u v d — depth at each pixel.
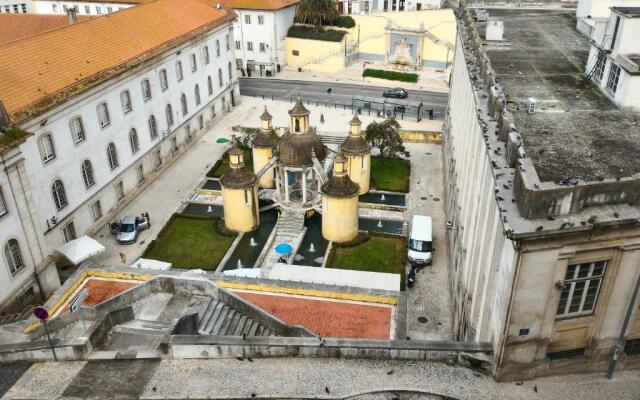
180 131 61.50
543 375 20.72
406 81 85.12
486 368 20.98
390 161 59.03
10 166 33.47
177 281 31.62
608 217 17.67
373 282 34.94
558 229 17.22
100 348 26.91
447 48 87.25
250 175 45.97
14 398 21.81
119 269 36.25
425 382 20.84
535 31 48.22
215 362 22.92
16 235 34.75
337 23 91.50
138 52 52.41
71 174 43.38
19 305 35.53
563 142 24.62
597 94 31.73
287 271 36.12
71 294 34.62
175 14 62.75
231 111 75.12
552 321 19.55
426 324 35.66
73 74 44.53
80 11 90.88
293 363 22.41
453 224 39.94
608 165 22.38
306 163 46.38
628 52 30.00
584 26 46.69
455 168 43.03
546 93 31.86
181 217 49.03
